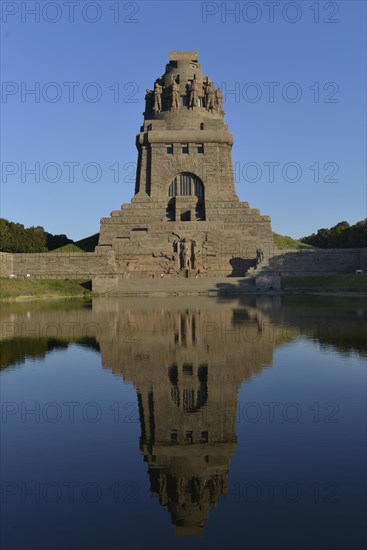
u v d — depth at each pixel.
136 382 21.25
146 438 14.71
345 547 9.05
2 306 66.94
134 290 98.12
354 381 20.69
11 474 12.41
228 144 136.38
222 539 9.41
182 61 142.62
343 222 168.38
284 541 9.28
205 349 28.86
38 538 9.58
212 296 89.62
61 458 13.34
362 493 11.05
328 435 14.53
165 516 10.26
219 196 132.12
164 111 139.88
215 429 15.32
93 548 9.20
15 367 24.61
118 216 131.12
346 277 99.44
